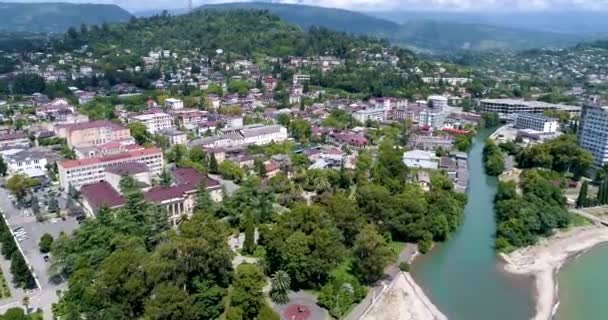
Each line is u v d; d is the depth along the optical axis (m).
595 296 174.88
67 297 146.38
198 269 150.25
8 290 159.75
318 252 166.25
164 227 191.00
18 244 194.25
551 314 162.50
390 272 187.00
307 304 161.12
